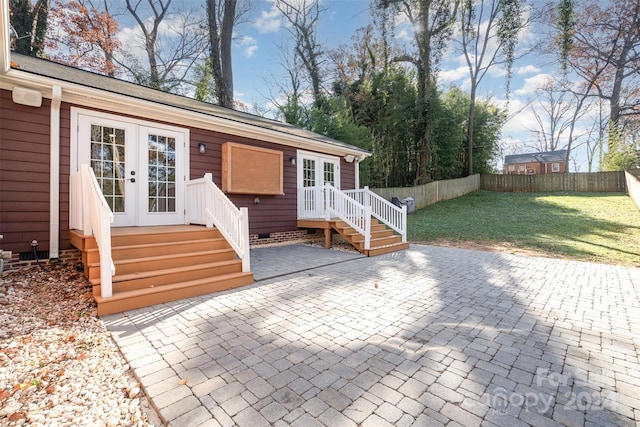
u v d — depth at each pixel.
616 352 2.53
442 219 12.58
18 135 4.29
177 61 17.38
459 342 2.69
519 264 5.98
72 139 4.76
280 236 8.04
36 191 4.42
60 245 4.61
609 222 10.09
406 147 17.92
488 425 1.68
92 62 14.35
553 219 11.09
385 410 1.79
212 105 8.64
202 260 4.43
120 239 4.09
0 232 4.17
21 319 2.96
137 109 5.38
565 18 15.88
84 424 1.69
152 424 1.71
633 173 14.48
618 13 17.75
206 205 5.27
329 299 3.83
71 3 13.41
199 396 1.90
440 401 1.88
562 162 30.28
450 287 4.40
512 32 16.70
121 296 3.29
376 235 7.66
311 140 8.23
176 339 2.69
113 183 5.21
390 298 3.89
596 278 4.96
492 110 20.67
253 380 2.08
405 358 2.40
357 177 10.44
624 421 1.72
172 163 5.95
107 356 2.40
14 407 1.80
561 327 3.03
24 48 12.27
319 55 19.75
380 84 17.14
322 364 2.30
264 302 3.69
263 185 7.20
